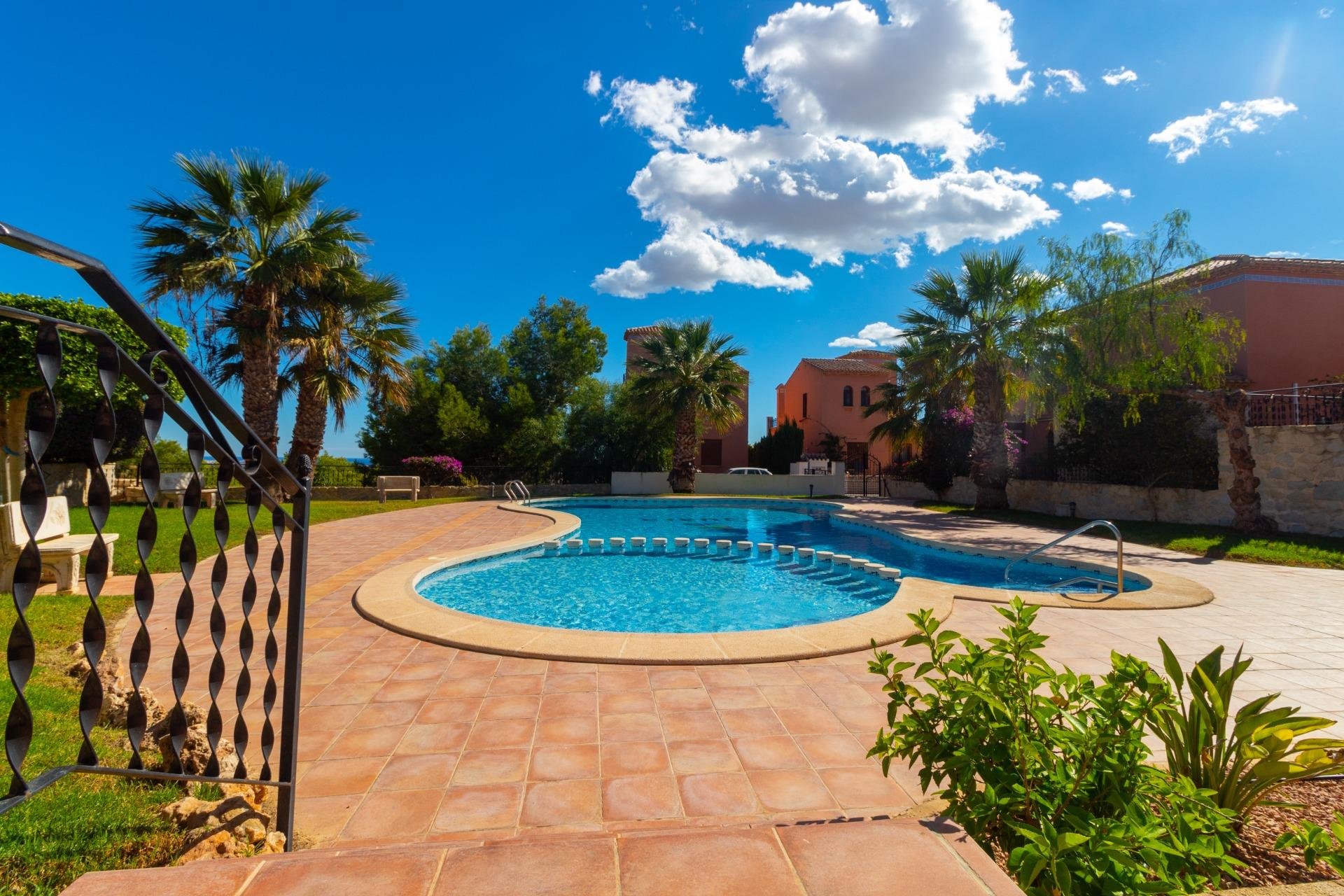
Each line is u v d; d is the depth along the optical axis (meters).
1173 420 13.11
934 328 16.86
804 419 31.00
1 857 1.81
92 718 1.21
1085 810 1.70
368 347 16.28
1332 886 1.51
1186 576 8.40
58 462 13.30
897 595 6.91
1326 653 5.02
